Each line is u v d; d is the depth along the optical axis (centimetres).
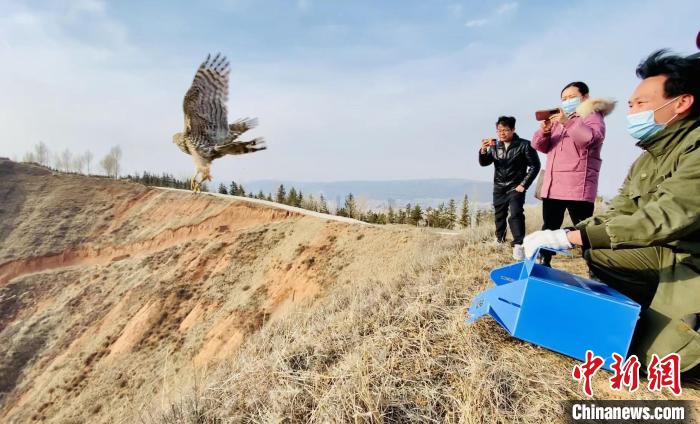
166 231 4172
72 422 2086
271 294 2589
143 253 4088
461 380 262
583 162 493
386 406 245
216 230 3828
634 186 286
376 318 383
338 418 238
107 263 4075
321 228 3019
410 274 586
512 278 331
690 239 238
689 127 244
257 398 286
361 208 6325
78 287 3672
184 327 2602
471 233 863
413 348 308
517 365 272
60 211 4972
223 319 2511
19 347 3008
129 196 5253
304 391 281
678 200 219
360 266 2341
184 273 3178
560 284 264
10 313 3541
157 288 3081
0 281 4072
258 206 3919
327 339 355
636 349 257
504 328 297
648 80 252
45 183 5488
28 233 4578
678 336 234
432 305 380
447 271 526
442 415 240
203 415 291
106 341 2717
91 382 2348
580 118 486
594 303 252
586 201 498
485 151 684
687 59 242
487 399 239
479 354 283
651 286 282
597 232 257
